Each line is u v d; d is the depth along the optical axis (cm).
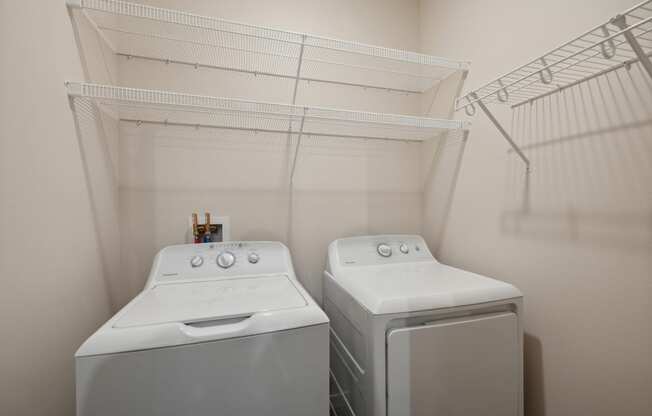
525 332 135
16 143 82
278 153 185
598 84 107
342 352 142
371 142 205
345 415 137
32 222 89
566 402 118
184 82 167
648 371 94
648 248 94
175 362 84
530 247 133
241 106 136
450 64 167
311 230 192
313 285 192
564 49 116
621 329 101
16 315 82
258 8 177
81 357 77
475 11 164
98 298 132
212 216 172
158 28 148
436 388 109
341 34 195
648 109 94
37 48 93
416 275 148
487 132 157
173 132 166
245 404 89
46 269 95
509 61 143
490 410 116
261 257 154
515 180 141
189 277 138
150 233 162
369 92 203
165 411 83
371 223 205
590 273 110
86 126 123
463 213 175
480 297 117
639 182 96
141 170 161
